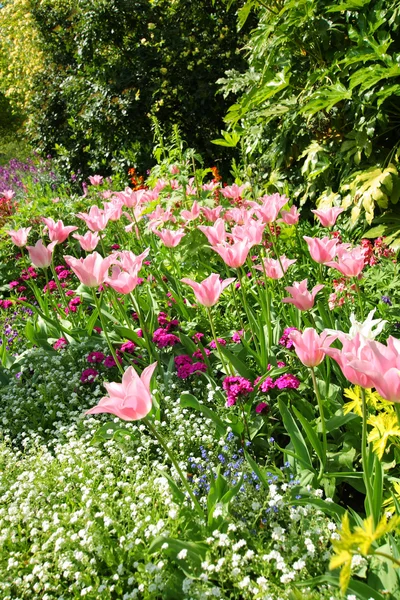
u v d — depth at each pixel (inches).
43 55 593.0
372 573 80.5
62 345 172.7
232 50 460.1
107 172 495.5
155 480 102.3
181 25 469.7
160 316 170.7
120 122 460.8
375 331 70.5
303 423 98.5
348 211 210.4
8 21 727.1
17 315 233.0
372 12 183.5
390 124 205.2
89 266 122.6
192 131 477.4
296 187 241.3
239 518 96.8
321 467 100.7
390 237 181.8
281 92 233.6
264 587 77.9
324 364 126.9
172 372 148.6
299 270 182.4
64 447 128.1
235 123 255.3
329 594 78.1
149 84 451.5
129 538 91.8
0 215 336.5
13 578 94.7
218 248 126.5
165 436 126.8
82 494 109.1
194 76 458.6
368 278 150.0
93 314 171.5
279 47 220.5
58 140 523.2
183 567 84.1
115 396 76.5
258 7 245.8
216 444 124.3
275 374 125.2
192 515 93.9
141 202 220.2
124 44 475.8
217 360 153.7
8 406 158.6
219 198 224.1
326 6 192.5
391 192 184.9
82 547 93.4
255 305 172.9
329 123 214.2
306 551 88.2
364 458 79.8
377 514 82.3
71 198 345.1
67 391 159.0
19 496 113.5
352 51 188.2
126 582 90.7
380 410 109.6
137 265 119.6
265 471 104.3
